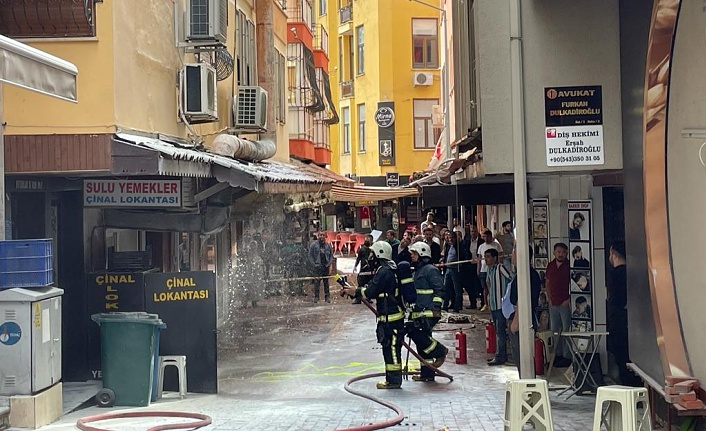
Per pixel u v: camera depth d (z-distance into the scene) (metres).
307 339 19.27
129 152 11.87
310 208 29.22
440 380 14.30
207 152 16.28
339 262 42.34
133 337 11.87
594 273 13.48
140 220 14.48
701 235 8.44
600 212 13.48
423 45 53.19
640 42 9.75
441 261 25.73
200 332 12.93
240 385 13.87
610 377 12.91
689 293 8.82
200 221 14.81
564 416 10.67
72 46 12.17
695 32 8.34
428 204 21.50
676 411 8.97
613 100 10.95
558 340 13.24
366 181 53.00
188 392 12.99
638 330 10.27
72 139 11.91
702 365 8.55
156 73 14.53
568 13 10.99
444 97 36.44
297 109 33.09
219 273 23.11
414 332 14.16
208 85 15.90
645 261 9.73
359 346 18.25
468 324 21.48
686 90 8.68
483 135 11.20
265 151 21.12
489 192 18.28
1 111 10.89
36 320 10.20
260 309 24.73
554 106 10.99
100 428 10.23
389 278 13.64
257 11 24.88
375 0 53.34
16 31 12.08
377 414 11.37
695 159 8.52
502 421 10.77
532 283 13.63
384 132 53.00
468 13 15.17
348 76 57.31
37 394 10.20
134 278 12.90
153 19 14.37
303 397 12.85
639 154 9.85
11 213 12.79
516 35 10.70
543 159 10.99
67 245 13.40
